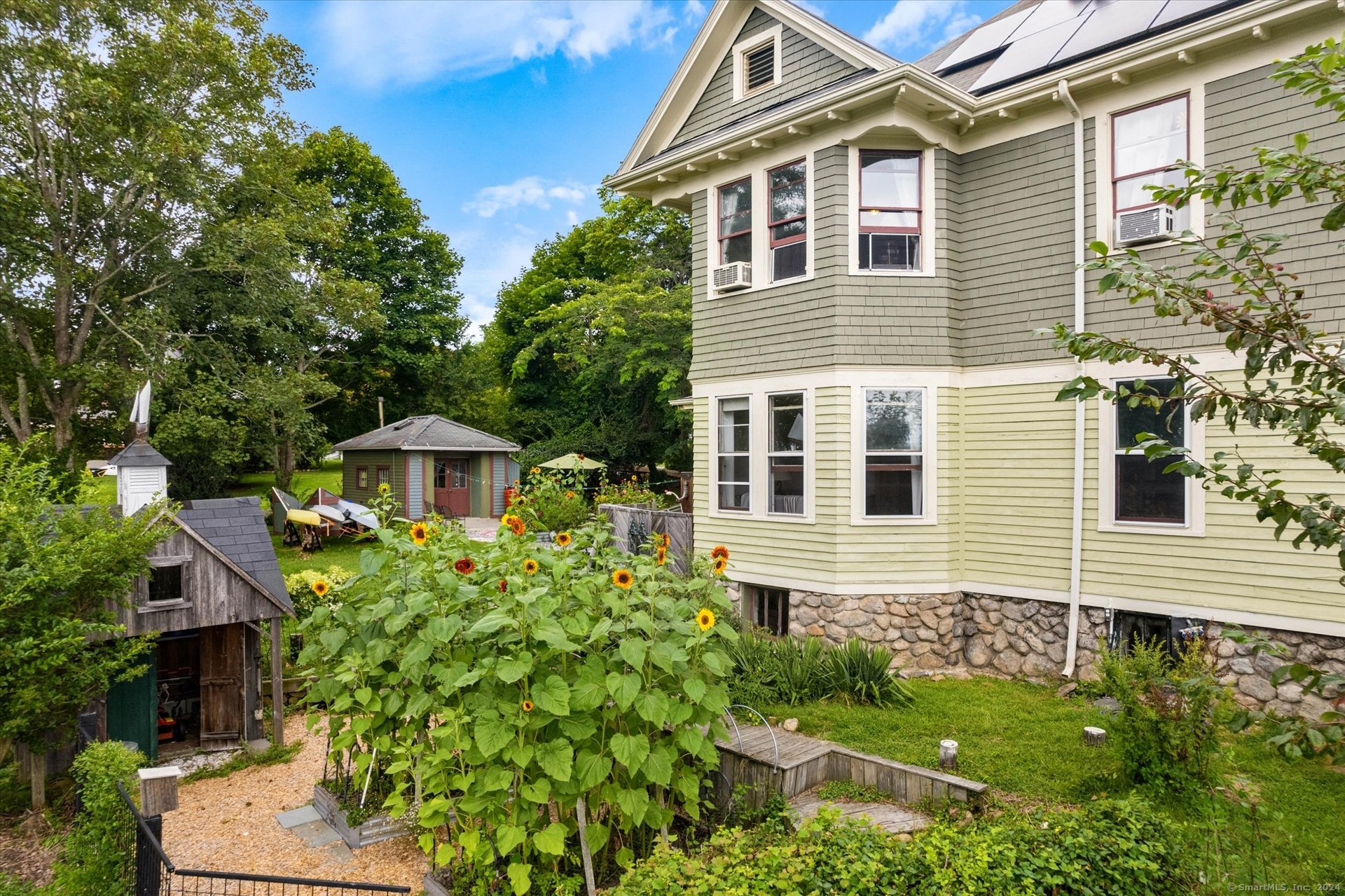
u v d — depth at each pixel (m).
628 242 30.11
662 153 12.63
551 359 34.41
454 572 5.46
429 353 35.62
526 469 30.30
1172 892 4.38
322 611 6.16
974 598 10.09
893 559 9.90
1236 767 6.40
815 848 4.39
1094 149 9.05
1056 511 9.32
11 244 17.52
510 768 4.98
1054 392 9.34
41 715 6.91
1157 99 8.60
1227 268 3.31
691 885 4.12
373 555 5.71
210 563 8.72
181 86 19.62
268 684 9.99
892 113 9.33
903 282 9.92
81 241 19.92
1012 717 7.79
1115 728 6.04
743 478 11.30
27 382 19.48
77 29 18.30
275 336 23.06
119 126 18.81
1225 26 7.83
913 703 8.27
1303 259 7.68
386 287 34.22
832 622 9.88
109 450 22.94
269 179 22.20
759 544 10.88
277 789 7.91
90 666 7.15
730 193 11.45
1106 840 4.52
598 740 5.18
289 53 22.56
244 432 21.70
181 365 20.84
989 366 9.95
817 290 10.06
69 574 7.03
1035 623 9.50
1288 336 3.18
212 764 8.72
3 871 6.19
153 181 18.66
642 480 28.80
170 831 6.86
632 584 4.94
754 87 11.52
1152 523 8.60
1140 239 8.54
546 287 33.59
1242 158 8.06
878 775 6.25
